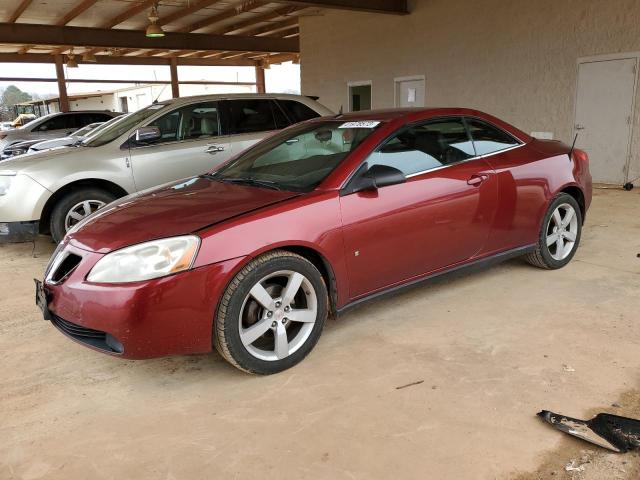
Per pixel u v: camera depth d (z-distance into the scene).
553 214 4.28
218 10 14.62
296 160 3.63
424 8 11.82
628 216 6.50
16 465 2.32
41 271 5.14
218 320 2.77
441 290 4.11
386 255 3.31
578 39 9.19
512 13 10.12
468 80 11.20
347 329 3.50
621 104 8.77
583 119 9.33
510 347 3.16
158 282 2.61
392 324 3.54
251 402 2.72
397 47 12.70
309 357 3.15
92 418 2.65
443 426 2.45
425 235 3.47
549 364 2.95
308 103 6.98
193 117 6.14
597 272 4.39
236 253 2.75
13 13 13.18
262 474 2.20
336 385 2.83
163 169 5.90
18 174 5.24
